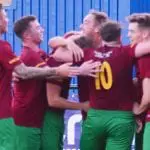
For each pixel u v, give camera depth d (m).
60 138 16.31
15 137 14.30
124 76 14.73
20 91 15.58
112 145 14.89
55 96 15.56
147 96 14.45
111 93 14.72
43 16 33.78
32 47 15.84
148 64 14.45
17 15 33.44
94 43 15.80
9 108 14.12
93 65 14.79
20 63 14.33
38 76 14.61
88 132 15.06
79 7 33.72
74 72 14.70
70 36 16.20
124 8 33.44
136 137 15.87
